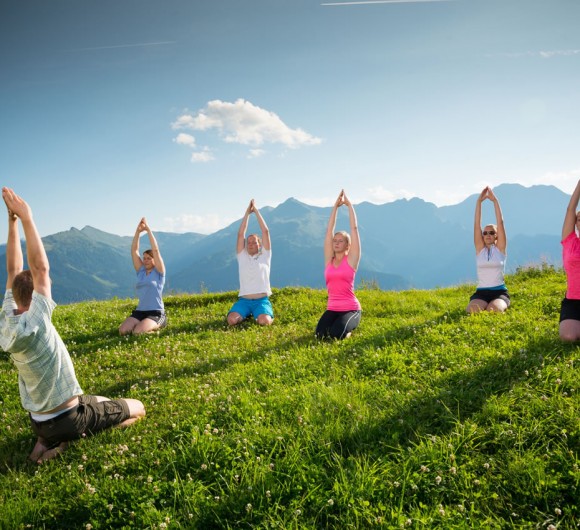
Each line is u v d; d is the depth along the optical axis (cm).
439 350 784
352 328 1007
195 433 523
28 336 494
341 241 1043
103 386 791
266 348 953
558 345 733
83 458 519
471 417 535
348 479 436
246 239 1312
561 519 382
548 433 483
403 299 1456
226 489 449
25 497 456
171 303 1634
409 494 421
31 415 553
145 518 408
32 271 513
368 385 664
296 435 517
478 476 438
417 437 499
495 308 1051
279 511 412
